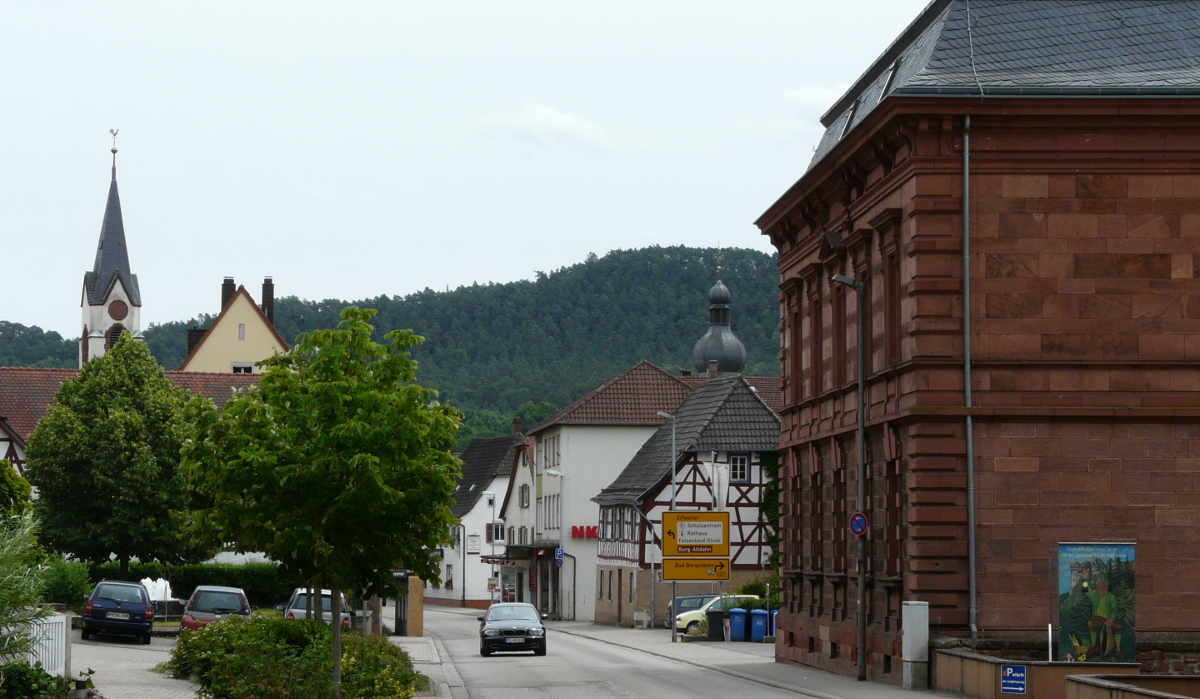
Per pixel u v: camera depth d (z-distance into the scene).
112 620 50.78
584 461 98.50
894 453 36.81
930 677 34.31
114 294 122.31
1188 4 36.75
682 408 88.69
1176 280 34.59
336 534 25.55
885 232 37.62
